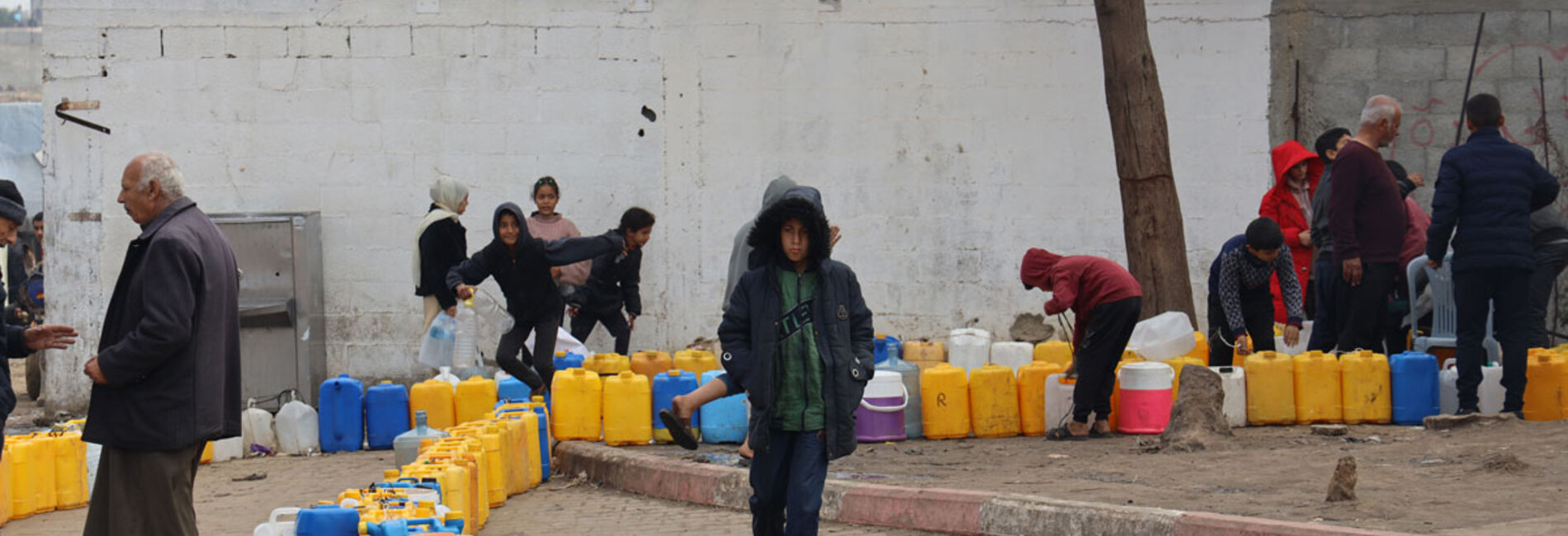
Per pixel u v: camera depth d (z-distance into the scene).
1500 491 7.18
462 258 12.39
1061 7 14.11
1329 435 9.76
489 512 8.10
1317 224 11.27
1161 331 10.68
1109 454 9.21
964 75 14.16
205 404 5.79
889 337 12.34
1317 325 11.25
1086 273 9.84
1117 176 13.52
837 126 14.17
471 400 10.77
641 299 14.22
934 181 14.19
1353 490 7.01
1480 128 9.63
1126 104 12.09
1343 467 7.00
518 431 8.98
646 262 14.20
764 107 14.17
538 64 14.12
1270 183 14.15
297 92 14.01
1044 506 6.88
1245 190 14.19
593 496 8.88
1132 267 12.17
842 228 14.19
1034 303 14.21
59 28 13.85
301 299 13.72
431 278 12.16
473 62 14.09
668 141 14.20
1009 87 14.16
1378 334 10.85
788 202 6.00
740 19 14.14
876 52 14.16
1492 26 14.02
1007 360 12.82
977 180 14.20
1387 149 14.16
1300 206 13.15
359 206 14.08
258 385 13.69
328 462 10.66
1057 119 14.15
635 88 14.18
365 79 14.04
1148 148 12.05
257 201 14.01
